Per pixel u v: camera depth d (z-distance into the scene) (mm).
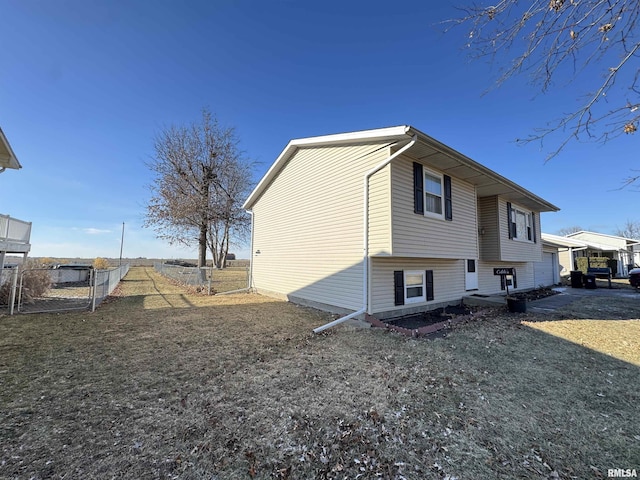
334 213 8242
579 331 6184
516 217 12172
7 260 12195
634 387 3545
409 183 7129
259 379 3672
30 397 3094
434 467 2145
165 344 5102
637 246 27766
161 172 17594
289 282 10250
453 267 9656
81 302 9875
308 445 2383
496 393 3369
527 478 2039
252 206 13750
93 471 2008
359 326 6602
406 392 3361
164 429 2551
